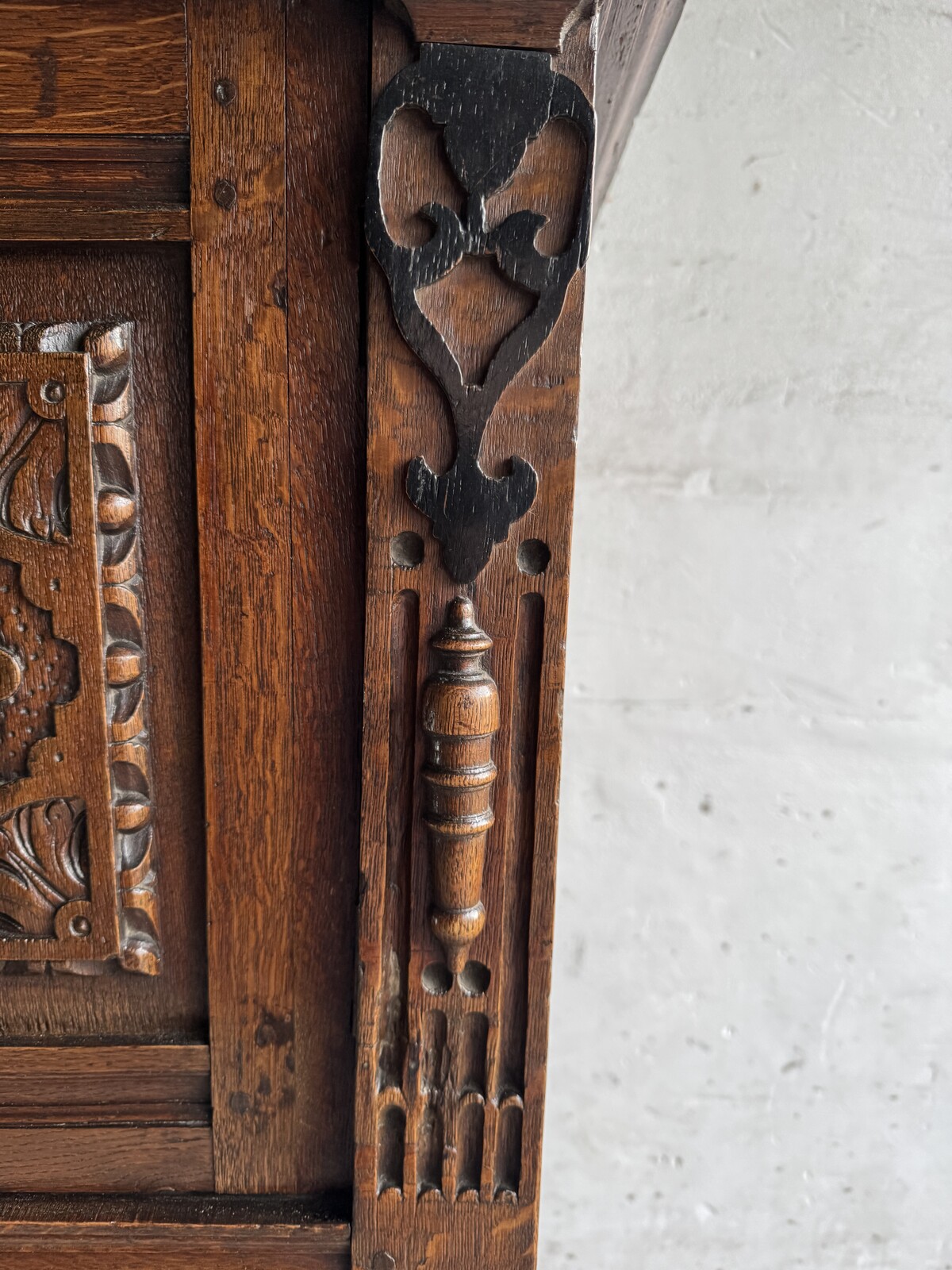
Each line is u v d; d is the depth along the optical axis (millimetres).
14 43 458
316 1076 566
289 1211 564
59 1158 571
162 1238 550
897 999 935
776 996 937
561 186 450
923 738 890
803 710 885
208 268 480
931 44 780
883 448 840
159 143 469
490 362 464
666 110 785
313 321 486
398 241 454
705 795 902
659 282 812
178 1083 571
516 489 474
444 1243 548
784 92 784
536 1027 527
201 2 456
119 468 505
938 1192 968
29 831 533
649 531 854
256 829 540
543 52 438
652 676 879
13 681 515
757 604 867
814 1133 960
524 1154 539
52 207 474
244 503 504
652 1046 948
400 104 439
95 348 489
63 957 545
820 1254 978
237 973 555
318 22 458
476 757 487
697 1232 977
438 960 521
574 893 919
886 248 807
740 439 838
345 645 521
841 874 913
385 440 473
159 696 536
